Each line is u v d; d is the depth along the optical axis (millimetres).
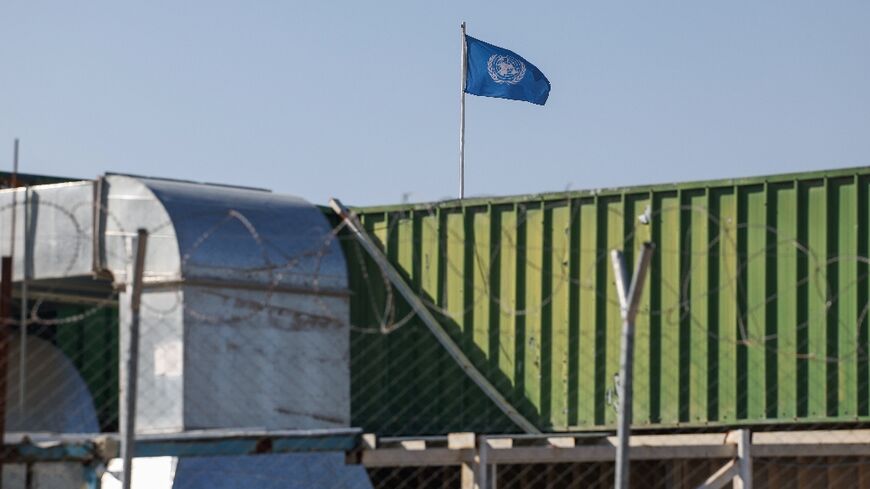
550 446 17047
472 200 21922
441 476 20625
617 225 20688
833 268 19312
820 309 19312
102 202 19219
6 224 19750
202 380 18500
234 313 18953
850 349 19109
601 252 20797
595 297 20781
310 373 19625
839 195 19297
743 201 19859
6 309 15688
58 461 14227
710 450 17547
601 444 17641
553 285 21203
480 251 21828
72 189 19391
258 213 19875
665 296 20281
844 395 19125
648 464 20688
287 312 19516
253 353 19062
